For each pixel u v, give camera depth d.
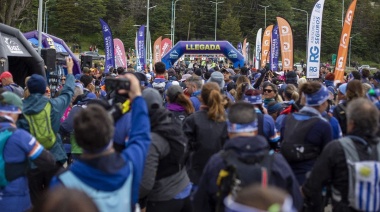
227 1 105.19
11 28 12.77
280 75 19.92
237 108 3.81
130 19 93.44
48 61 13.59
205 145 5.41
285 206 1.93
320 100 5.18
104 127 3.03
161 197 4.89
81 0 93.00
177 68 28.53
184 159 5.04
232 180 3.49
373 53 111.50
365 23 109.88
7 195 4.64
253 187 2.04
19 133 4.66
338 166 3.98
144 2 102.88
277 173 3.58
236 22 97.62
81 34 94.88
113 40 23.72
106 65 21.53
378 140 4.00
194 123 5.54
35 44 20.83
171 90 6.35
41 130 5.98
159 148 4.58
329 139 5.06
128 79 3.64
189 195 5.11
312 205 4.28
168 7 102.88
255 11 107.12
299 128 5.11
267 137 5.96
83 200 1.89
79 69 21.67
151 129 4.66
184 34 102.38
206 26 104.38
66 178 3.03
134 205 3.36
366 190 3.87
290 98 8.59
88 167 3.02
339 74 14.05
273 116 7.64
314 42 14.45
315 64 14.55
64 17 91.31
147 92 4.77
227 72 14.59
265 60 29.36
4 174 4.60
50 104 6.11
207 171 3.77
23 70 13.93
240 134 3.75
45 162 4.75
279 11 105.81
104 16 97.19
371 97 5.09
